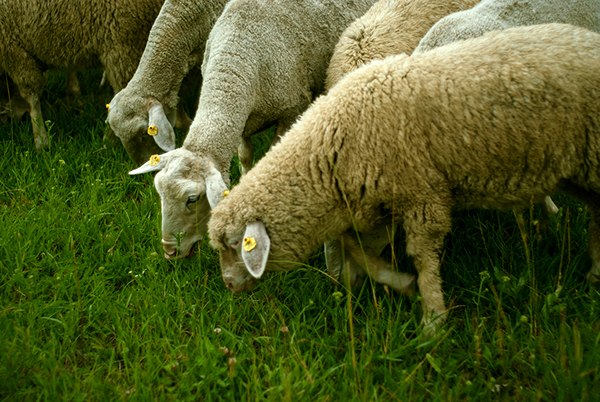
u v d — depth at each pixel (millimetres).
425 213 2891
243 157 4355
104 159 4676
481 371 2725
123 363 2896
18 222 3803
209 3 4418
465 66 2822
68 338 2963
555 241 3506
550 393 2525
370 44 3699
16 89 5480
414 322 2955
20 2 4699
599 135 2748
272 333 2971
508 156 2807
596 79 2725
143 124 4340
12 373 2656
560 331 2801
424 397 2611
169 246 3457
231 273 3064
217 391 2609
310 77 4117
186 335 3055
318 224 2965
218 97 3602
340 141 2832
